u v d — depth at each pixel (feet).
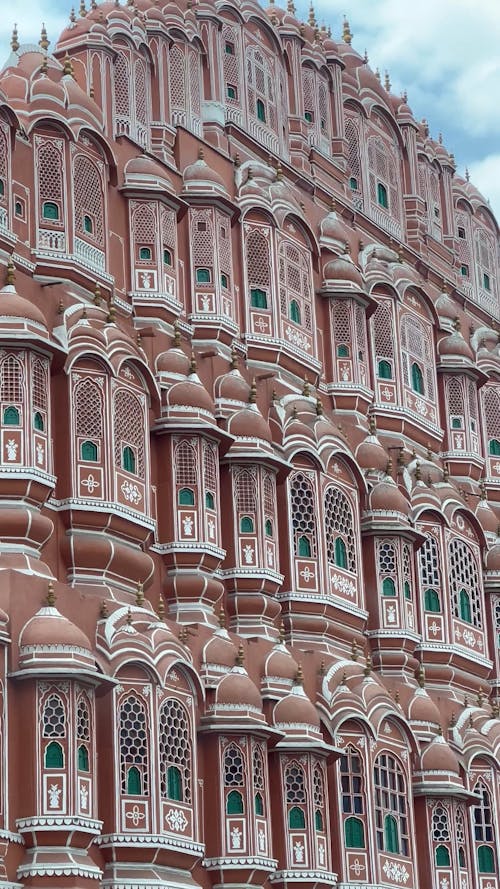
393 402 188.44
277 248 176.65
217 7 187.52
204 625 146.41
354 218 198.59
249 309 172.35
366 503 173.88
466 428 200.34
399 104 218.59
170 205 164.35
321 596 160.86
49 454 136.05
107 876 126.62
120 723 129.18
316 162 196.44
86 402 140.77
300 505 162.81
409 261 207.10
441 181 224.33
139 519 142.72
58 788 121.60
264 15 193.67
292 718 145.28
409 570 176.24
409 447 189.67
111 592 138.82
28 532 132.36
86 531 138.62
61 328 141.18
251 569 154.10
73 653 123.95
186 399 150.61
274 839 143.13
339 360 182.60
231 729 138.00
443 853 162.91
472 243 229.04
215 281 167.43
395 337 191.42
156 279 160.66
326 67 204.95
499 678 189.67
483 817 171.12
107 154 158.92
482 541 190.49
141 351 148.66
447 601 181.16
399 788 157.17
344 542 167.84
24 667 122.72
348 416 181.47
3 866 118.42
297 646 158.81
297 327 177.58
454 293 214.48
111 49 169.58
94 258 154.71
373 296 190.08
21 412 133.80
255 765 139.64
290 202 180.24
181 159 172.35
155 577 146.72
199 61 183.73
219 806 137.28
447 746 165.37
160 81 175.94
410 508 179.93
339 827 149.79
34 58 159.33
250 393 159.84
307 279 181.37
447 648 179.01
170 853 129.80
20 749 122.11
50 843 120.78
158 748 130.93
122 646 130.31
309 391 172.45
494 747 174.29
